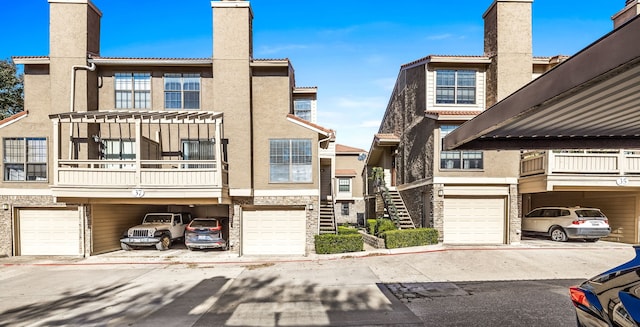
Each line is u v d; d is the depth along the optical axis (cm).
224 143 1440
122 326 667
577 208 1598
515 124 532
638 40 256
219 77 1430
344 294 850
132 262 1307
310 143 1478
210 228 1495
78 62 1428
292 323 664
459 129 587
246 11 1442
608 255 1270
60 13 1430
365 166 2645
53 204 1444
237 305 780
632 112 465
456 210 1556
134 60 1459
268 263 1265
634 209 1552
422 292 856
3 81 2303
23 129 1452
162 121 1302
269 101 1487
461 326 630
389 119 2433
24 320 706
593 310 338
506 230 1535
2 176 1440
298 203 1456
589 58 308
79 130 1429
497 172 1531
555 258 1227
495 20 1576
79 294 891
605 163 1402
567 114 474
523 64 1548
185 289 925
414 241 1434
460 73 1650
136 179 1297
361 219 2900
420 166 1703
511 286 895
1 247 1434
